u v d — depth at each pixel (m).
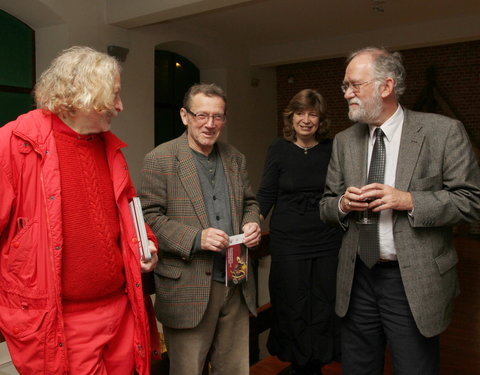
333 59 9.43
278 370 2.68
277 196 2.37
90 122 1.16
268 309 2.34
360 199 1.50
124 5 5.95
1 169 1.07
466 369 2.88
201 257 1.55
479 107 8.10
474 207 1.51
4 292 1.12
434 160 1.57
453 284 1.63
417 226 1.50
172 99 8.40
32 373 1.12
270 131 10.12
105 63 1.13
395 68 1.57
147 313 1.48
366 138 1.73
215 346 1.69
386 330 1.67
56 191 1.10
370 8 6.71
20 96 5.89
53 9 5.51
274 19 7.34
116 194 1.24
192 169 1.60
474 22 6.95
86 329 1.18
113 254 1.23
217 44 8.40
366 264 1.59
